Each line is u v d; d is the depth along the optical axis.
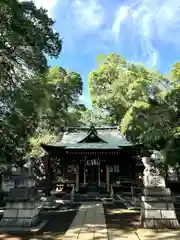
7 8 10.12
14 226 8.26
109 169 23.42
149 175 8.90
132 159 23.33
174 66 16.30
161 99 15.52
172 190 22.17
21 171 9.15
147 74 20.55
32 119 12.83
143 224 8.52
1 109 12.80
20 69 13.58
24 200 8.57
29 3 12.20
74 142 24.84
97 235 7.40
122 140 25.08
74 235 7.44
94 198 18.48
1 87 12.92
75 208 13.77
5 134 13.00
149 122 15.46
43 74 14.20
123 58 26.77
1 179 19.56
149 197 8.61
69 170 23.92
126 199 16.91
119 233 7.64
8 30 10.72
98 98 25.92
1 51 11.84
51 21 13.12
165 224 8.27
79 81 27.61
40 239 7.08
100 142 24.50
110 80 26.52
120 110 22.98
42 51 13.39
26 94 11.63
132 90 17.58
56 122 18.59
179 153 12.45
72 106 29.06
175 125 14.16
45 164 21.55
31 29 11.16
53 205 14.55
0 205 14.43
